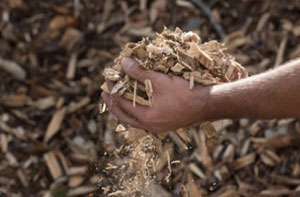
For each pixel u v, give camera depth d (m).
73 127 3.69
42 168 3.54
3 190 3.42
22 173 3.52
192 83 1.94
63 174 3.49
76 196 3.38
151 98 1.95
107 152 2.61
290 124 3.59
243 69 2.19
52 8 4.30
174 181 3.19
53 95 3.88
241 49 4.04
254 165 3.46
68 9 4.29
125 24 4.21
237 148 3.53
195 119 1.98
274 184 3.37
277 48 4.02
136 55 2.00
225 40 4.06
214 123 2.33
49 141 3.67
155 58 1.98
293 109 1.87
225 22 4.19
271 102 1.87
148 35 4.12
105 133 3.36
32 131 3.72
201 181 3.34
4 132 3.71
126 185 2.39
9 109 3.83
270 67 3.94
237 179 3.40
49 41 4.14
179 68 1.96
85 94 3.85
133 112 1.98
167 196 3.11
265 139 3.56
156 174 3.07
